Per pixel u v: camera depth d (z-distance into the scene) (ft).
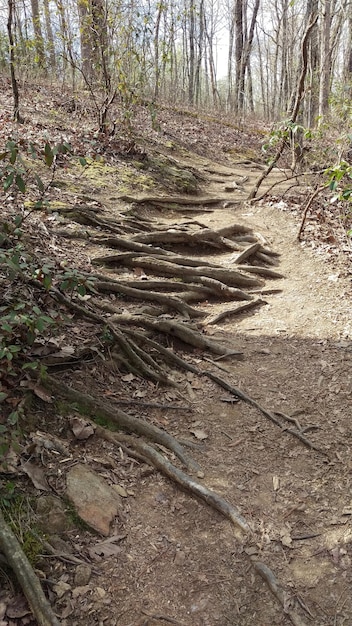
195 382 14.71
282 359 16.06
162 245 23.34
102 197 26.25
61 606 8.36
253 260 23.71
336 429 13.17
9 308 11.92
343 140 26.96
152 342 15.20
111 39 31.27
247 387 14.71
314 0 50.55
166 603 8.84
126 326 15.60
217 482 11.41
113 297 17.30
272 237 25.95
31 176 24.17
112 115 38.40
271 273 22.07
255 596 9.18
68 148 12.41
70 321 13.21
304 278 21.56
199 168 38.93
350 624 8.76
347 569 9.70
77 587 8.68
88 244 20.39
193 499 10.88
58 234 19.94
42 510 9.52
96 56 32.55
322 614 8.92
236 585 9.32
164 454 11.87
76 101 39.19
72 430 11.44
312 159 35.24
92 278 13.11
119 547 9.57
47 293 13.91
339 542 10.19
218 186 35.88
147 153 34.86
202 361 15.74
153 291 18.62
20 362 11.96
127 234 22.62
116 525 9.98
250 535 10.16
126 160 32.50
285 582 9.39
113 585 8.91
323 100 46.09
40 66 38.17
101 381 13.35
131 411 12.87
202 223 26.71
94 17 31.30
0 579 8.26
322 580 9.48
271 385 14.85
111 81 33.37
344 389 14.55
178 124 50.65
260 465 12.07
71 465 10.68
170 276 20.04
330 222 26.55
